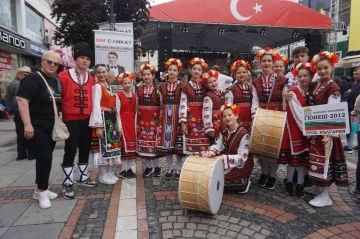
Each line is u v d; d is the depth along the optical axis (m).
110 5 9.07
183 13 11.97
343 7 17.33
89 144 4.10
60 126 3.46
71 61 17.62
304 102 3.61
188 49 20.39
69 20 10.28
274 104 4.04
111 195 3.91
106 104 4.18
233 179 3.86
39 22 16.28
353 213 3.42
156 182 4.40
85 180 4.21
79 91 3.76
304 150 3.72
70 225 3.10
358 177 3.84
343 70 17.25
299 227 3.09
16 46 12.03
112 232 2.99
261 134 3.69
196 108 4.28
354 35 14.50
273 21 12.87
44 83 3.41
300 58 4.24
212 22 12.32
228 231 3.01
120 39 7.18
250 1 12.50
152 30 14.37
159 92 4.44
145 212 3.42
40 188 3.55
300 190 3.83
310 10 13.10
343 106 3.20
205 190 3.10
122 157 4.46
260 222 3.19
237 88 4.21
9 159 5.72
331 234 2.96
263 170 4.21
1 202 3.67
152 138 4.45
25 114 3.27
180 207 3.55
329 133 3.30
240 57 20.70
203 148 4.29
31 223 3.13
